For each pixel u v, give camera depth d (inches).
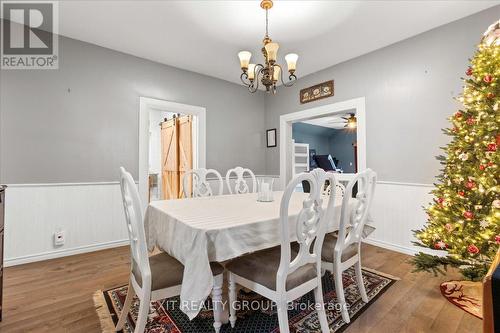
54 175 105.7
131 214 51.6
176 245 55.5
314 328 60.1
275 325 61.1
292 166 173.3
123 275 88.2
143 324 49.7
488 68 73.9
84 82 112.7
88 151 113.7
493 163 71.3
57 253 105.7
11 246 96.7
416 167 107.3
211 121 156.0
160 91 135.3
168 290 51.9
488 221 71.2
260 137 181.5
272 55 78.7
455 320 62.6
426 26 101.3
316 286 56.8
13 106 97.6
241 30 104.0
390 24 99.8
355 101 129.0
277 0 85.0
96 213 115.3
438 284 80.7
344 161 343.3
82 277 86.5
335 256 63.4
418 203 106.2
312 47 118.6
